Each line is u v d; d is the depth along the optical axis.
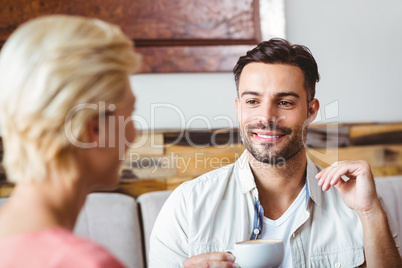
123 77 0.64
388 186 2.04
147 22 2.09
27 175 0.60
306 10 2.24
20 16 1.99
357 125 2.21
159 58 2.10
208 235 1.32
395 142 2.25
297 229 1.30
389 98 2.33
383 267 1.21
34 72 0.58
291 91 1.26
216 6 2.13
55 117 0.58
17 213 0.58
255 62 1.29
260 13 2.17
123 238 1.81
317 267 1.29
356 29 2.29
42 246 0.54
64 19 0.62
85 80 0.60
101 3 2.05
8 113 0.60
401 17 2.32
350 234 1.31
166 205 1.38
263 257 0.96
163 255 1.34
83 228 1.78
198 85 2.15
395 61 2.32
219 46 2.14
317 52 2.26
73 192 0.62
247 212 1.33
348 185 1.27
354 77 2.29
